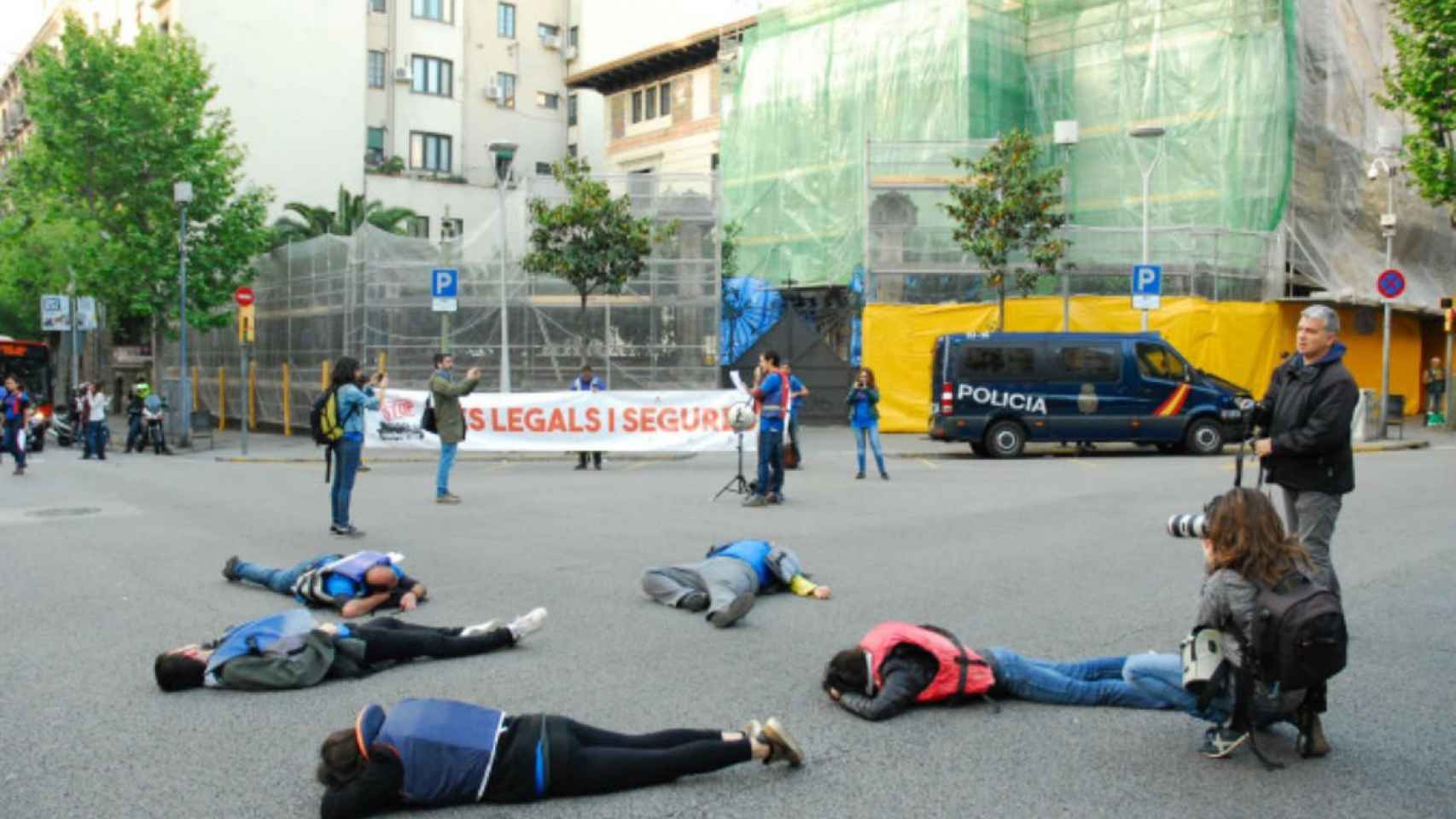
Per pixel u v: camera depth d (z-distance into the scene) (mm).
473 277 28344
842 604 7957
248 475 19172
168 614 7977
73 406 32250
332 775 4262
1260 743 5090
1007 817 4285
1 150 64750
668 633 7180
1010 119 32125
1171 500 13703
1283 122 28188
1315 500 6117
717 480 16812
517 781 4402
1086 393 21000
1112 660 5797
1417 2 25453
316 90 44844
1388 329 23266
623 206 25234
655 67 46812
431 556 10125
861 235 32906
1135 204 30125
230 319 33000
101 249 31062
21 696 5996
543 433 19344
